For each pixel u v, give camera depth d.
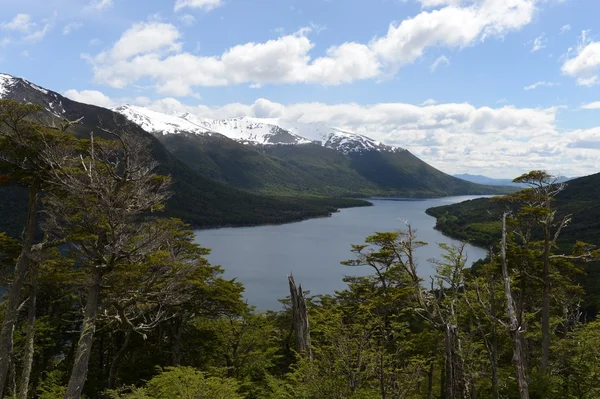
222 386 17.38
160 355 31.92
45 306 33.69
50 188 24.38
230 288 31.34
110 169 23.19
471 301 23.55
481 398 23.66
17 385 28.94
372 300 28.52
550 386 21.31
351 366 16.05
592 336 22.77
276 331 37.78
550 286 28.77
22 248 23.25
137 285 24.62
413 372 16.92
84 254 22.72
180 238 33.75
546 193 27.83
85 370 21.05
